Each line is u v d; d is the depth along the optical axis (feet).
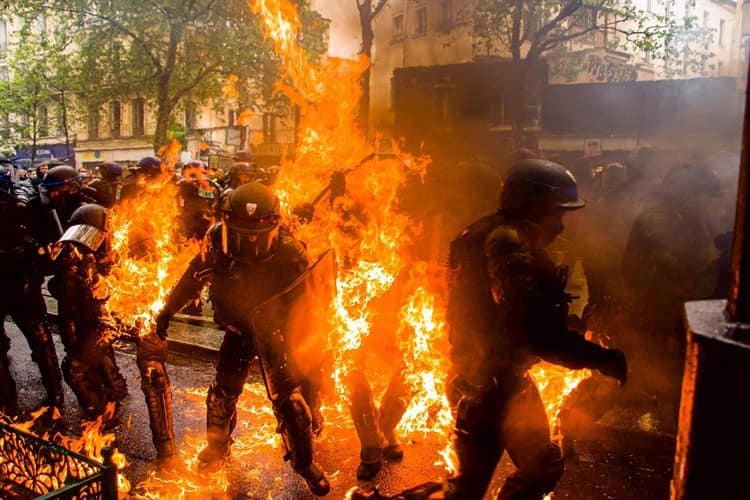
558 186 8.73
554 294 8.18
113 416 15.81
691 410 4.78
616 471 13.19
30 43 92.94
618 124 74.59
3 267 16.52
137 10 67.67
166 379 13.76
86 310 14.75
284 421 11.19
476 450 8.86
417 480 13.12
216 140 112.37
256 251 11.00
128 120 125.29
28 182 37.14
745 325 4.80
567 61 81.56
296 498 12.51
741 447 4.60
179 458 14.08
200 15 69.26
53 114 116.78
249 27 72.54
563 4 64.85
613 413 15.85
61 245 14.30
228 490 12.80
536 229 8.79
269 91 80.33
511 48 65.41
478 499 8.95
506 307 8.31
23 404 17.88
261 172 30.50
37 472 11.32
